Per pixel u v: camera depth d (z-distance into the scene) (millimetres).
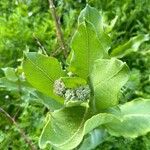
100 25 314
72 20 515
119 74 263
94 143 327
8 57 497
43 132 260
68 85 274
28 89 344
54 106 310
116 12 527
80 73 277
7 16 575
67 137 265
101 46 273
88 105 276
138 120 293
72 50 277
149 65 482
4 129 426
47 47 477
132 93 427
